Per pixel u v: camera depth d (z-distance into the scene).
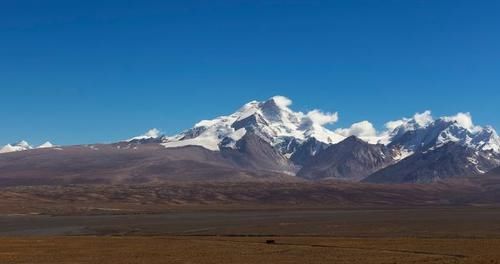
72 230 175.62
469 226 166.50
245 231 164.00
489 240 117.00
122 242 120.56
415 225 174.00
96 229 178.12
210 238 132.50
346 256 92.56
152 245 114.00
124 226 189.38
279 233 155.50
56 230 176.38
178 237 138.12
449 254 93.12
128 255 96.00
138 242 120.88
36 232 169.75
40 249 106.00
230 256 93.81
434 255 92.19
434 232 149.25
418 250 99.62
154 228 180.00
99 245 113.56
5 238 131.12
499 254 88.31
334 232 155.88
